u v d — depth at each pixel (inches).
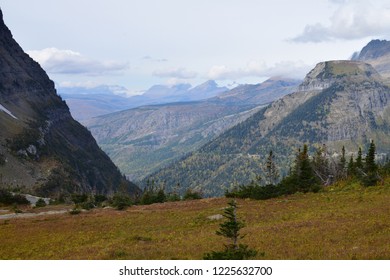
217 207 2568.9
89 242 1637.6
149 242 1492.4
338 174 4062.5
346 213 1711.4
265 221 1804.9
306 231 1371.8
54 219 2477.9
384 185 2728.8
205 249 1222.3
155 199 3799.2
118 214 2549.2
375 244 1079.6
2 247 1640.0
